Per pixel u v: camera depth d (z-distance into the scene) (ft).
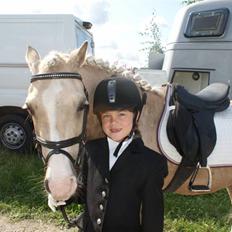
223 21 17.16
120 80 6.44
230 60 17.01
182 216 13.82
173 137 8.24
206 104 8.61
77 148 6.75
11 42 20.79
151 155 6.23
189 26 18.19
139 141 6.37
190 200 15.31
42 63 6.85
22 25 20.61
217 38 17.30
